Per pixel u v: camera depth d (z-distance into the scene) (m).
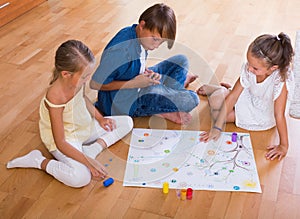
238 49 2.34
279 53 1.48
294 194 1.40
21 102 1.90
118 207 1.36
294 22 2.67
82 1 3.10
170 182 1.45
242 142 1.63
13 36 2.55
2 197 1.40
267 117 1.69
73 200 1.39
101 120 1.67
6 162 1.56
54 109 1.43
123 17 2.80
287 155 1.57
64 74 1.40
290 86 1.60
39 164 1.50
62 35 2.55
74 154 1.45
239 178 1.46
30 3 2.93
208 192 1.41
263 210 1.34
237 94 1.69
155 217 1.32
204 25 2.64
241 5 2.96
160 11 1.55
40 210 1.35
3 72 2.14
